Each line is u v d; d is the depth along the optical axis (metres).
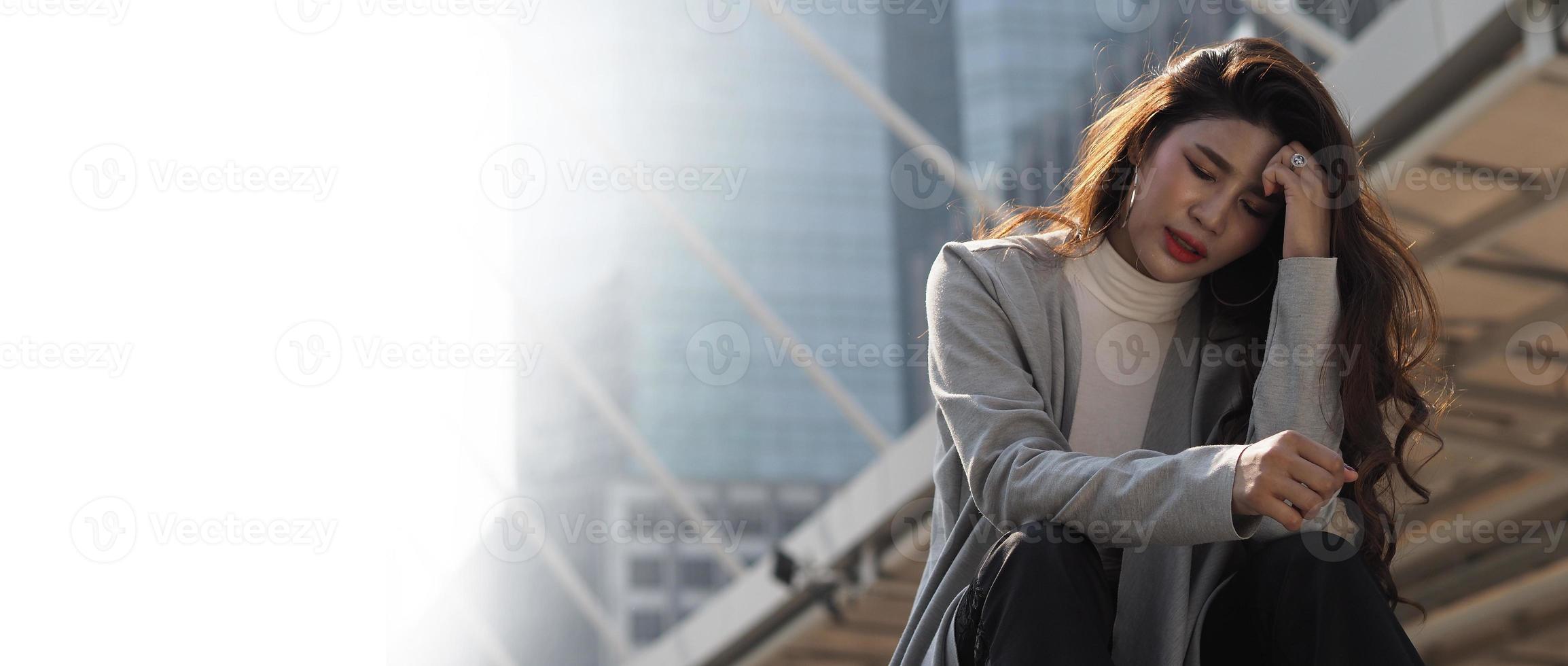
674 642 8.11
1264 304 1.50
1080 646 1.11
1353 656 1.14
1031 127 49.94
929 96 52.47
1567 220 3.40
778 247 53.12
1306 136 1.42
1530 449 4.02
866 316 53.06
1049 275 1.49
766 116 53.66
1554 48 3.00
